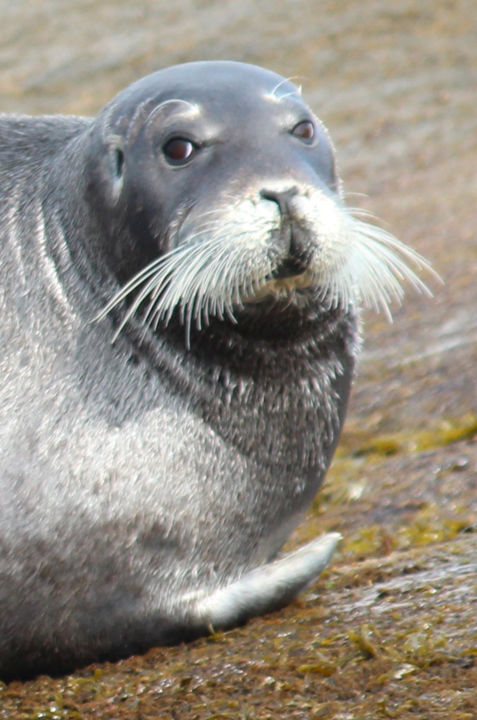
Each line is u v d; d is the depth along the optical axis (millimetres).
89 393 20750
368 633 18578
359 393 37188
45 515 20234
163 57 91125
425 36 91562
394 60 88688
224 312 20141
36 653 20922
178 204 19812
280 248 19000
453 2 95375
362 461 31672
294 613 21000
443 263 49219
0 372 20938
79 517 20234
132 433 20547
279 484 21641
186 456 20703
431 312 43219
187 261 19234
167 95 20469
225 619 21016
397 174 71875
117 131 20812
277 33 93062
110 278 20969
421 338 40812
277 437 21359
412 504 27297
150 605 20750
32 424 20562
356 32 92750
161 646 21109
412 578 21297
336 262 19484
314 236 19125
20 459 20391
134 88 21297
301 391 21391
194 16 96812
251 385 20938
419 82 85750
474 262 48312
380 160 75062
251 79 20641
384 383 37344
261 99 20281
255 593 21031
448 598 19609
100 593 20516
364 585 21734
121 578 20516
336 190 21266
